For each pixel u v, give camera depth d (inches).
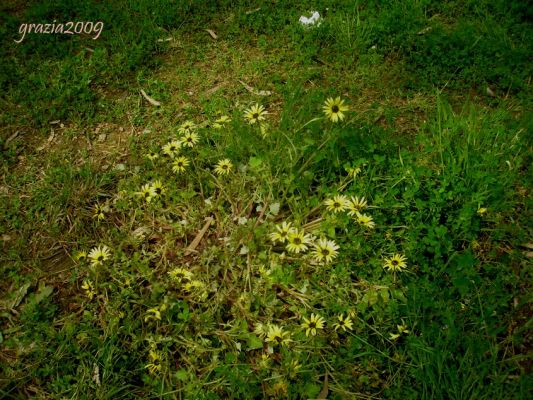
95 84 48.5
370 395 26.4
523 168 37.6
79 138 43.4
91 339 29.2
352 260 31.8
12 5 60.5
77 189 38.2
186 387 26.4
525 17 51.5
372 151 36.0
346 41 49.4
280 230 30.8
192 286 30.6
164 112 44.9
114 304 30.2
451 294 29.8
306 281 30.2
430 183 33.8
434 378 25.8
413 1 53.3
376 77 46.0
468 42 47.6
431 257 32.4
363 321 28.4
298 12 54.4
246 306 29.4
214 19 55.7
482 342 27.2
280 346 28.0
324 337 28.1
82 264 33.4
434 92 44.4
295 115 38.8
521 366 27.4
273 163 35.0
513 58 45.9
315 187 35.8
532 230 33.3
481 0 53.5
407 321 28.5
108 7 57.6
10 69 49.4
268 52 50.8
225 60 50.1
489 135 37.8
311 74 46.5
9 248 35.2
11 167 41.1
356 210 31.5
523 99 43.2
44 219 36.6
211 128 41.3
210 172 37.7
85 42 53.4
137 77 48.3
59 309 31.8
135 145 41.8
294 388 26.2
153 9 56.4
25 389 28.0
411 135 40.9
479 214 33.3
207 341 28.4
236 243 32.8
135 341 28.5
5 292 32.8
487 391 25.4
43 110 45.2
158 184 35.5
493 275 31.3
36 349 29.1
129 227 35.4
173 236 34.4
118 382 27.6
